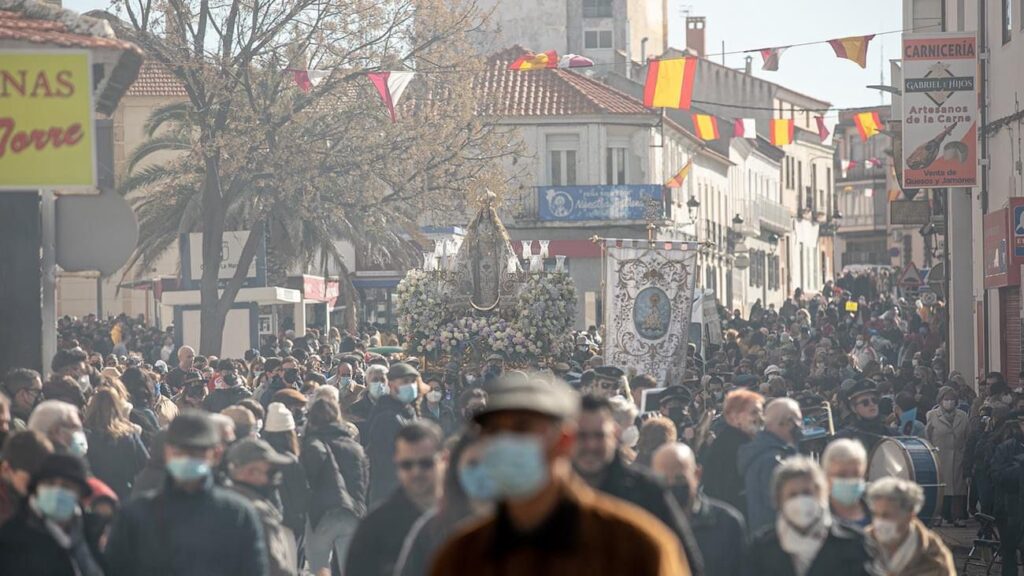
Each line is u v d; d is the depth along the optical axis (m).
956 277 91.81
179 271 105.56
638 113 168.38
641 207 164.62
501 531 13.47
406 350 68.38
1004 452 43.16
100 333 103.31
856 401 40.34
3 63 33.06
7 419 26.00
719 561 24.06
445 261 69.50
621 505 13.97
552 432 13.35
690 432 36.94
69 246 38.22
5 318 37.53
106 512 24.66
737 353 91.00
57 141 33.06
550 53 88.38
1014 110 72.19
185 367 63.50
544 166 167.62
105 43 34.97
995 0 75.69
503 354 66.81
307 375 51.50
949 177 77.88
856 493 24.48
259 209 108.81
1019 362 73.25
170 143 122.38
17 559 21.66
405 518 23.88
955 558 48.84
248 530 23.45
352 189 107.12
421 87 109.06
